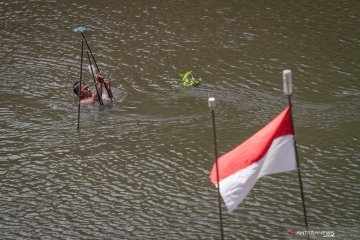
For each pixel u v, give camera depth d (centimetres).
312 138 4575
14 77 5888
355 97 5094
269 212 3862
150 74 5784
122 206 4025
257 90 5341
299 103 5062
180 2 7394
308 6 7000
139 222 3862
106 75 5806
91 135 4897
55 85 5722
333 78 5428
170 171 4362
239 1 7294
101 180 4319
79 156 4628
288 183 4128
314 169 4244
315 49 5991
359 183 4062
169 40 6438
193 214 3900
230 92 5344
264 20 6731
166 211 3947
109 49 6331
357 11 6775
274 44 6166
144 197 4103
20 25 7025
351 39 6138
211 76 5644
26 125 5084
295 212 3841
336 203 3888
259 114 4969
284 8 6994
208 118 4984
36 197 4172
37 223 3909
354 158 4322
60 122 5112
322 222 3722
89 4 7506
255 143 3195
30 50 6425
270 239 3612
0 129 5031
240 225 3762
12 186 4297
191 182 4225
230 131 4766
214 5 7225
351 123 4725
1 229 3853
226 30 6556
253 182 3167
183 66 5878
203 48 6206
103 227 3838
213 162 4419
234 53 6047
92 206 4050
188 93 5391
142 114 5141
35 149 4744
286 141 3159
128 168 4441
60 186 4281
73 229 3834
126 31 6712
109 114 5175
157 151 4609
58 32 6800
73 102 5419
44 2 7631
